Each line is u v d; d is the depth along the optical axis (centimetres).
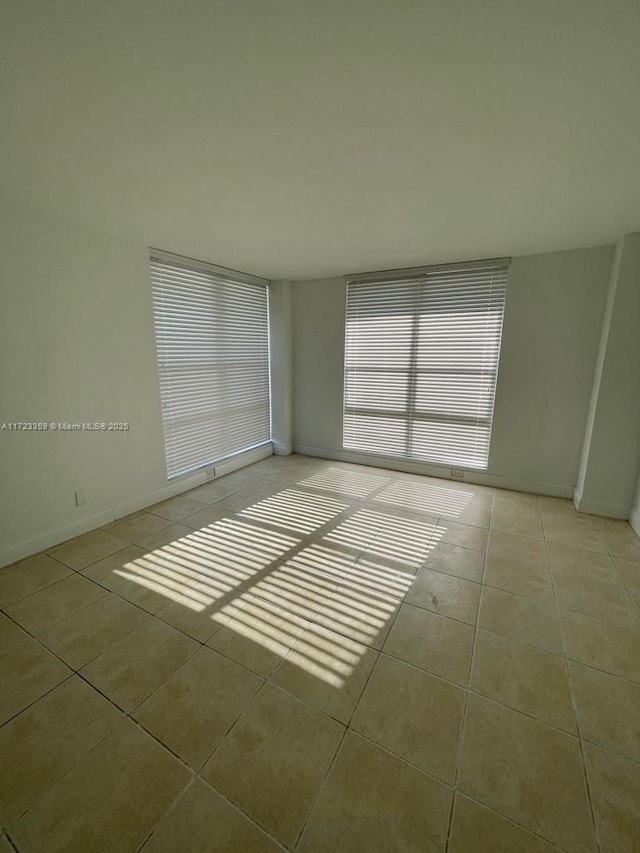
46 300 237
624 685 151
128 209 221
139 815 108
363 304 410
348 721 136
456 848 101
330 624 185
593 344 313
